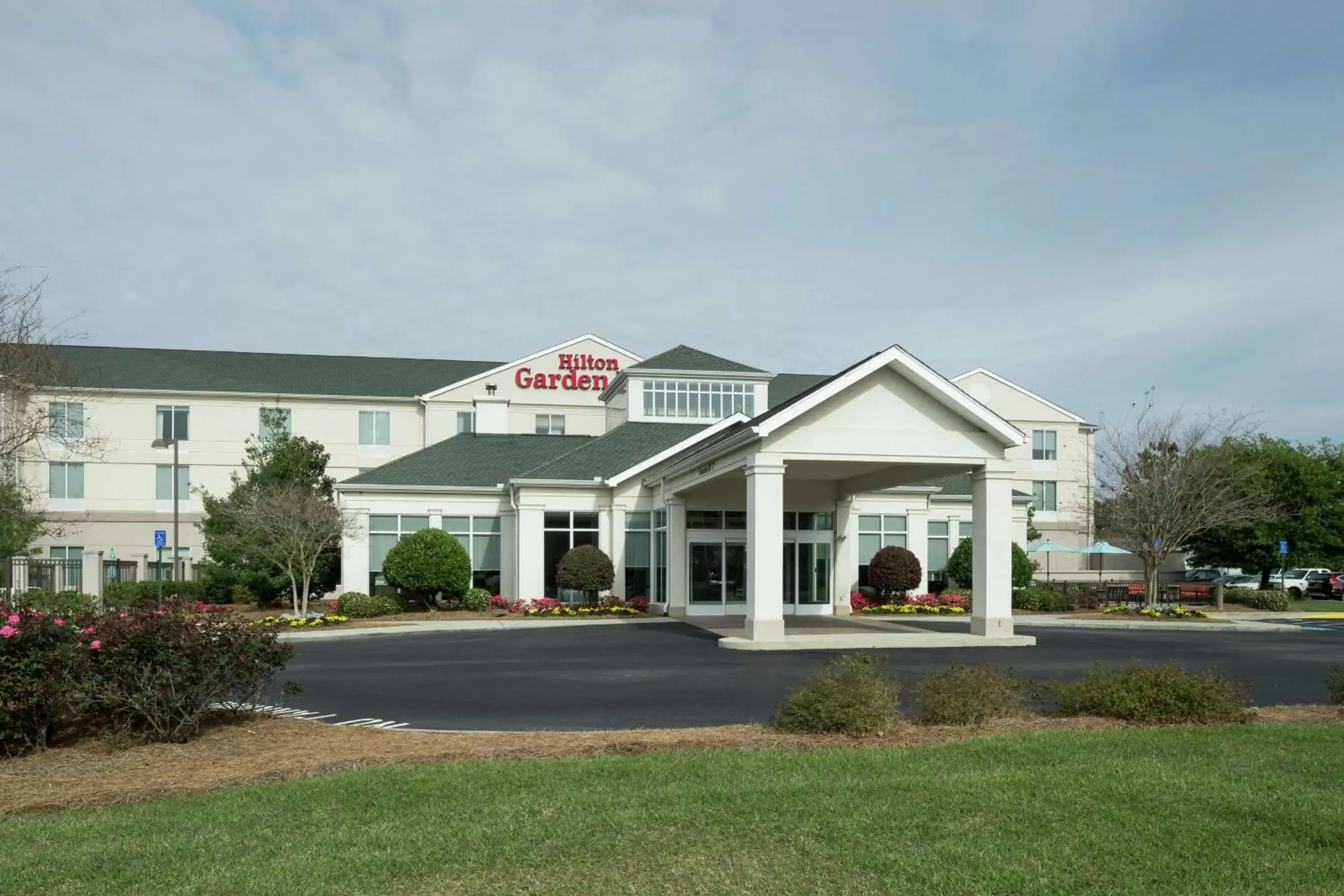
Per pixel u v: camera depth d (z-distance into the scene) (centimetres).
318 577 3312
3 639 985
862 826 681
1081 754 914
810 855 625
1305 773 836
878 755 920
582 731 1148
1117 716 1129
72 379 3469
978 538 2305
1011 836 661
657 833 666
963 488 3741
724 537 3000
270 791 809
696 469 2652
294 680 1634
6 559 2672
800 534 3098
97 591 2800
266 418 3828
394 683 1587
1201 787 780
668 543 2964
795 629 2534
